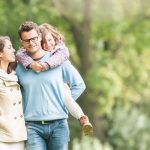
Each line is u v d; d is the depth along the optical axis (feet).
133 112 82.89
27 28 24.36
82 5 77.66
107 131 82.28
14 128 24.56
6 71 24.85
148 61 85.25
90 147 68.80
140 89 85.56
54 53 25.00
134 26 82.17
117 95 80.59
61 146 25.05
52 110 24.72
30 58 24.66
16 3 77.41
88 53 79.00
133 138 81.82
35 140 24.80
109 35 83.30
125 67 83.82
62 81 24.93
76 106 24.86
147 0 78.18
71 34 81.66
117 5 77.61
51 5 78.43
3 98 24.50
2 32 75.97
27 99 24.80
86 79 78.84
